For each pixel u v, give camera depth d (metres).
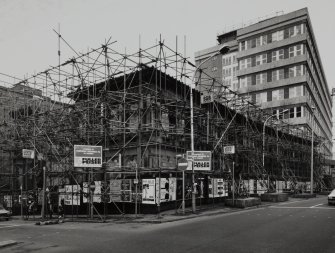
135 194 22.22
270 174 40.28
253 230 14.02
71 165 24.31
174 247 10.73
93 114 24.11
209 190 28.27
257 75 69.19
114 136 24.81
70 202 25.55
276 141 42.16
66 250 10.85
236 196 32.06
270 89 66.81
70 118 26.02
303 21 64.62
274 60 67.38
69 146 26.20
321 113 84.50
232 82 83.62
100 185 23.64
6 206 29.84
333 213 20.80
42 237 13.88
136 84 25.20
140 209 22.27
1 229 17.52
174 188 23.59
